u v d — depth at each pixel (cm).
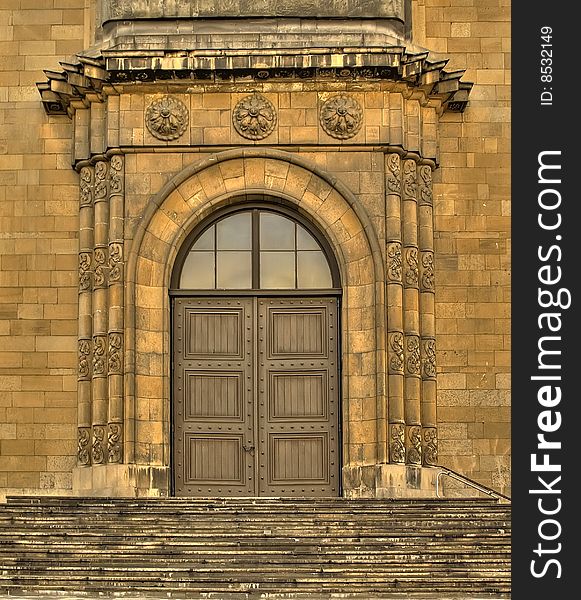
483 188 3519
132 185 3409
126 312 3366
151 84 3400
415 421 3356
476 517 2845
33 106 3534
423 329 3422
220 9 3434
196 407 3416
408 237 3422
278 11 3438
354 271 3406
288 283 3462
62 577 2547
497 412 3453
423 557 2623
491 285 3491
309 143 3416
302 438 3412
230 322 3450
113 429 3322
